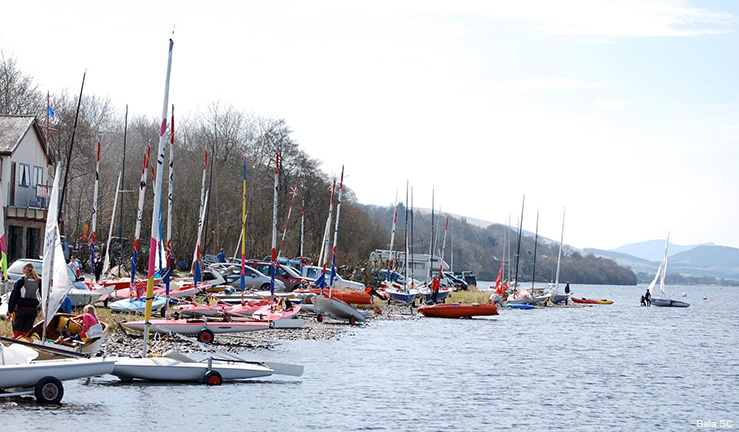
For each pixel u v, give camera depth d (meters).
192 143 93.31
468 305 65.12
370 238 124.44
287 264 68.06
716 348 50.69
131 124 90.56
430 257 84.44
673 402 29.11
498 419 24.31
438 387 29.30
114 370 25.00
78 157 73.31
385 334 47.19
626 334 58.88
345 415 23.31
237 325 35.00
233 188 85.94
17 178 55.53
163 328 32.19
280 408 23.50
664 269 115.56
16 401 21.39
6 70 69.94
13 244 55.16
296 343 39.03
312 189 98.69
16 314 23.70
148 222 72.75
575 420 24.94
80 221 71.75
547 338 51.88
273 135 97.69
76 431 18.89
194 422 21.02
